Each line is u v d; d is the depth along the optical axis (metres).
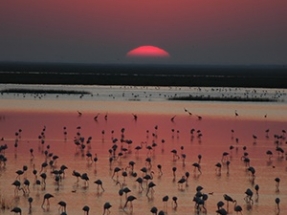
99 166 144.25
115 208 108.94
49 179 130.12
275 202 114.56
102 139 186.62
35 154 158.00
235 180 132.25
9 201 112.19
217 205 106.50
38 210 106.69
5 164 144.38
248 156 161.38
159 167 138.00
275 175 137.75
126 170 139.75
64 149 166.25
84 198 115.25
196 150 169.88
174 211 107.94
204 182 130.12
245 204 113.50
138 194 119.19
